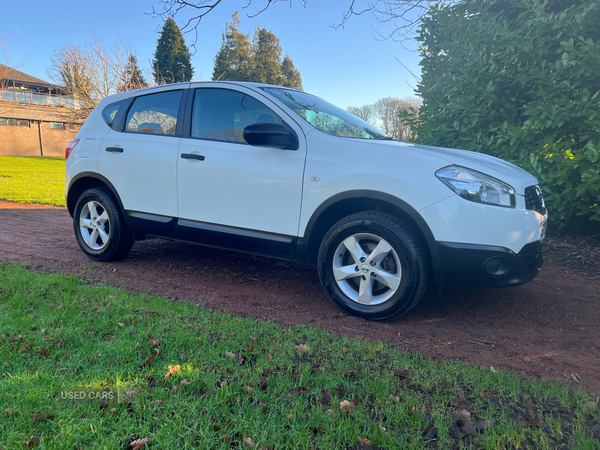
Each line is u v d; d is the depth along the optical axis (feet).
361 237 10.08
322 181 10.26
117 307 9.87
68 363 7.04
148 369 7.00
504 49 18.54
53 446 5.08
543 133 17.90
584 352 8.79
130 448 5.21
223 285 12.87
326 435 5.53
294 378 6.98
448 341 9.18
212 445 5.27
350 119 13.06
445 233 9.14
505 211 8.98
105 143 14.25
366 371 7.25
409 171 9.48
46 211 27.50
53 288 11.16
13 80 125.70
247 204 11.37
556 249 17.74
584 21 16.62
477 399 6.64
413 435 5.65
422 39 22.71
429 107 21.66
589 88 17.04
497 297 12.15
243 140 11.67
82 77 71.77
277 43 174.40
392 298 9.75
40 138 133.49
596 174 15.61
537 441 5.63
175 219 12.74
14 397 5.97
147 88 14.11
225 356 7.61
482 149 19.17
